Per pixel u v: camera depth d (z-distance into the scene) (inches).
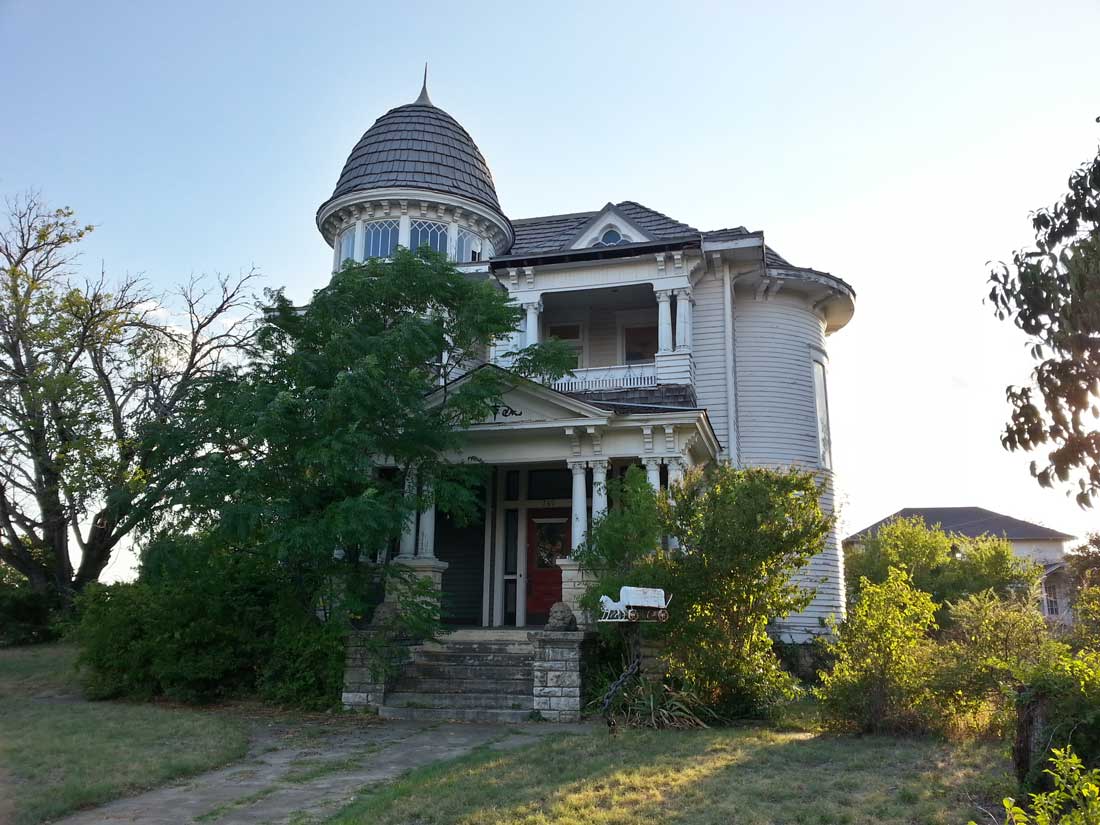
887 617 419.5
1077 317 222.1
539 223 1101.1
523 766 332.5
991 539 1435.8
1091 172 250.2
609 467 685.3
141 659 566.3
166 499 517.7
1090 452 233.3
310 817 271.3
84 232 938.7
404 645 583.8
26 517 888.3
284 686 546.3
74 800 286.7
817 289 917.8
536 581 763.4
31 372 832.3
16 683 636.7
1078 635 422.6
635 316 926.4
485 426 645.3
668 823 245.9
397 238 945.5
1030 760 268.4
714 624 486.6
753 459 857.5
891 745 372.2
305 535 486.6
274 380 547.2
